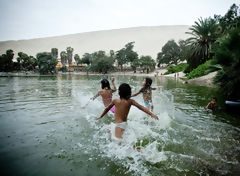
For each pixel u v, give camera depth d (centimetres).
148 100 514
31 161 234
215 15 2986
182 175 217
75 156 252
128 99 316
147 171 223
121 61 7869
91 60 8469
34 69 6488
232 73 782
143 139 319
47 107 534
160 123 410
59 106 548
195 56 2772
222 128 387
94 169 223
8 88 1049
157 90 1101
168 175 216
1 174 203
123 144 287
